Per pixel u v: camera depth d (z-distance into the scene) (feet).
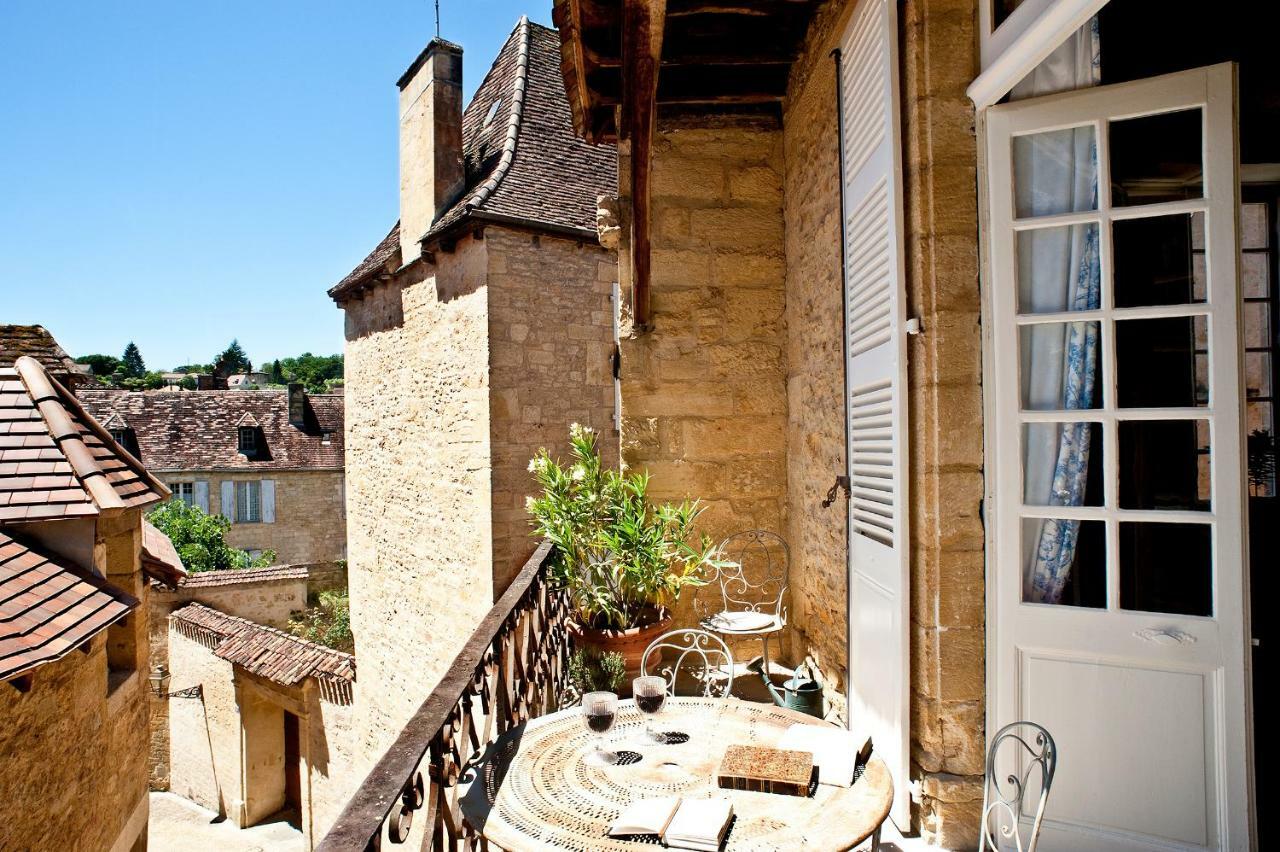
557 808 5.96
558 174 32.22
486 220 27.68
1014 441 7.80
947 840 7.86
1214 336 7.07
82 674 17.13
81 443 18.74
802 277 13.69
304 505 83.82
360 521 39.78
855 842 5.41
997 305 7.86
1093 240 7.70
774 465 14.93
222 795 42.29
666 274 14.82
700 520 14.74
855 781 6.34
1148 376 7.57
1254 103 9.10
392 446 36.11
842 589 11.47
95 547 17.60
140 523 21.20
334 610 56.13
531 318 29.22
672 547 13.65
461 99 31.78
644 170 11.76
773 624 12.21
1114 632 7.39
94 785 17.81
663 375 14.76
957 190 8.04
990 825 7.80
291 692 39.04
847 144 10.63
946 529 7.95
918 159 8.13
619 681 12.21
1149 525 7.45
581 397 30.71
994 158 7.89
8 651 13.53
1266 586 9.21
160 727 46.78
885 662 8.96
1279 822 8.45
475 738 7.38
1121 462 7.57
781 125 15.01
